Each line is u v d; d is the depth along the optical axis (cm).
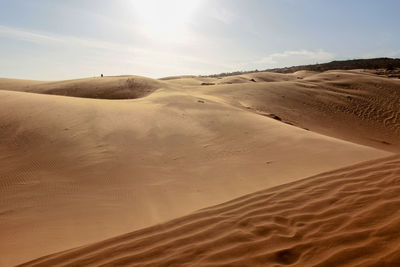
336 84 3919
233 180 792
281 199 384
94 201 669
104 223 557
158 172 866
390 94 3409
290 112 2673
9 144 1001
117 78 4269
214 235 301
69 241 477
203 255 260
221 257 253
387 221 263
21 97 1609
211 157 1010
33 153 940
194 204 642
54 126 1166
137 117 1433
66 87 3919
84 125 1213
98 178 801
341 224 280
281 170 827
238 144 1150
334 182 414
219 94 3238
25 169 832
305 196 379
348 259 217
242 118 1588
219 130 1338
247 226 313
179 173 864
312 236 269
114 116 1394
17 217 583
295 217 318
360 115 2805
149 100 2108
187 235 309
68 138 1069
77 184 759
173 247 285
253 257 247
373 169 443
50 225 548
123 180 798
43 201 661
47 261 307
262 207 365
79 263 282
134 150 1028
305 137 1223
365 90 3612
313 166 829
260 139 1212
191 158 997
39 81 4984
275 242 269
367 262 206
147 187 757
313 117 2631
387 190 343
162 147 1089
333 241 250
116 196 700
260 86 3550
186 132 1283
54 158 912
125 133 1185
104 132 1165
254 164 916
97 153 970
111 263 268
